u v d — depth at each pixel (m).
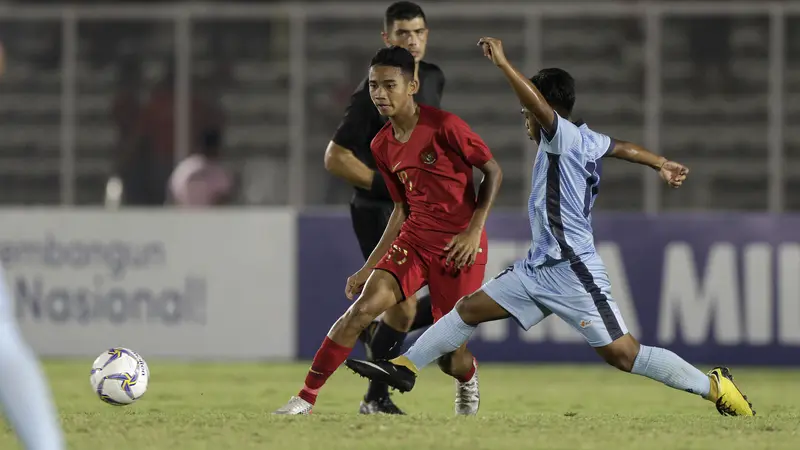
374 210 25.30
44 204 54.19
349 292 22.16
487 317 20.66
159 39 56.22
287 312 41.22
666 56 54.75
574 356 40.84
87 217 41.28
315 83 54.62
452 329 20.62
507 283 20.53
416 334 36.06
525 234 40.47
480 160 20.86
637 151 20.75
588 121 53.69
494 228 40.56
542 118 19.84
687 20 54.88
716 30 54.78
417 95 24.17
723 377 21.34
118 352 23.59
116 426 18.47
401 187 21.81
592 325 20.25
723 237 40.31
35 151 54.56
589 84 54.53
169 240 41.31
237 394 31.64
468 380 22.81
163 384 34.16
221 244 41.28
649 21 45.25
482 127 52.97
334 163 24.86
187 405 28.78
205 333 41.25
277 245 41.25
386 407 24.67
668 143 52.66
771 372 39.31
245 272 41.25
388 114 20.72
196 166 47.44
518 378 36.88
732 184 52.03
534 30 45.38
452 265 21.11
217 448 16.44
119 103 53.28
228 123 54.06
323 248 41.19
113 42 56.44
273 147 53.75
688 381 20.97
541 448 16.66
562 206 20.12
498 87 53.78
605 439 17.53
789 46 55.03
